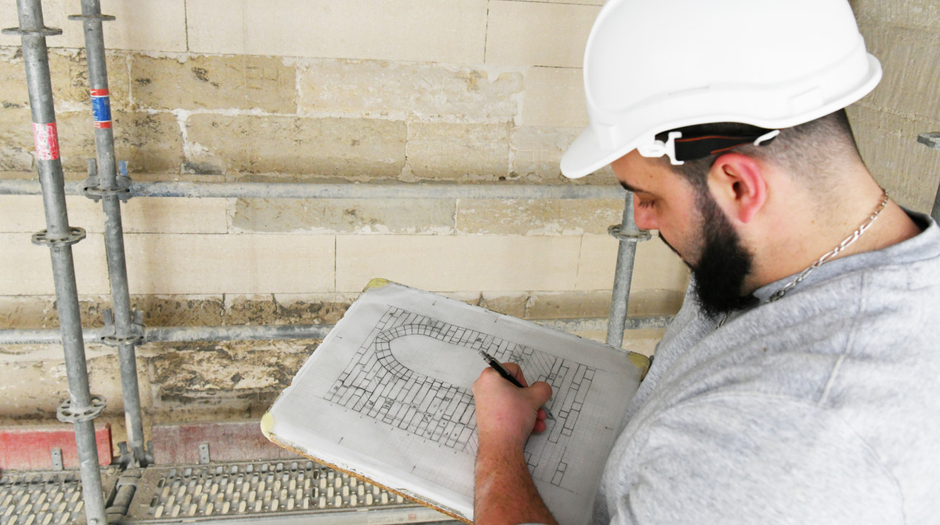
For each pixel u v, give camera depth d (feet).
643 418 2.68
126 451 7.22
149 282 7.15
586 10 6.88
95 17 5.25
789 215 2.41
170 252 7.06
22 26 4.89
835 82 2.42
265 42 6.50
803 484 1.95
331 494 6.95
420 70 6.86
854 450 1.93
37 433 7.01
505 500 3.00
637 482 2.38
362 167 7.14
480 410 3.46
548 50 6.98
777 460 2.00
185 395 7.66
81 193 5.85
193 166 6.82
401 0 6.56
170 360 7.44
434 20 6.69
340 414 3.60
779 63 2.39
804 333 2.23
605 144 2.79
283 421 3.52
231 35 6.42
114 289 6.33
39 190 5.90
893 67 6.19
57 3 6.08
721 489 2.07
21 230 6.71
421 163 7.23
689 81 2.47
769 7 2.41
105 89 5.57
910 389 1.99
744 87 2.39
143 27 6.25
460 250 7.64
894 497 1.92
